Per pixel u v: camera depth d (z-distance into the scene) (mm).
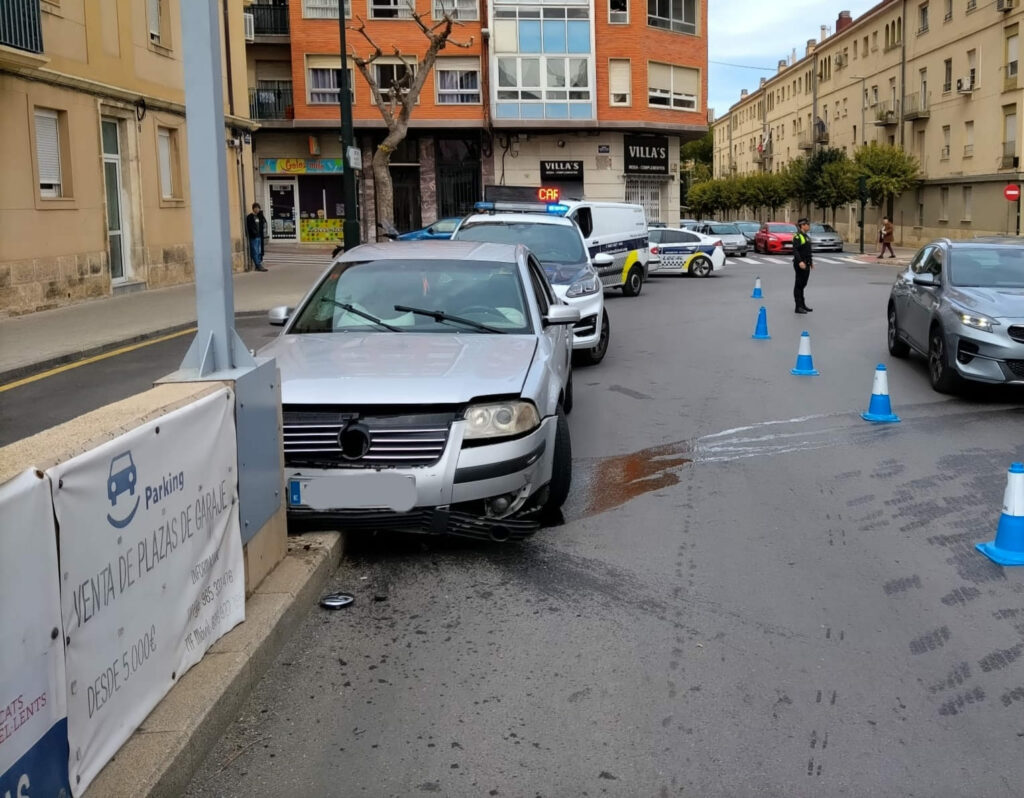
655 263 29891
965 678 4020
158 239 21844
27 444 2840
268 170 40156
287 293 20875
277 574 4688
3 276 16047
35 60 15672
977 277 10773
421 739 3553
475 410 5203
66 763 2697
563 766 3377
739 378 11492
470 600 4855
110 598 2973
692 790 3230
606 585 5051
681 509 6367
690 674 4059
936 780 3283
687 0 42500
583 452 7941
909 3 53812
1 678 2344
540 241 12953
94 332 14555
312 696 3871
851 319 17734
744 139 96625
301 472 5090
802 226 18766
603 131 40938
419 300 6672
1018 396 10227
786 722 3668
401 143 40219
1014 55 43125
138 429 3156
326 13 38875
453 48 39188
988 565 5316
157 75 21812
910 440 8266
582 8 39469
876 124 57438
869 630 4488
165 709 3369
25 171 16578
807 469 7363
